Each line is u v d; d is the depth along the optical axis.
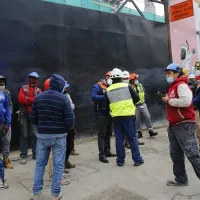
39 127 3.52
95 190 3.93
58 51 6.57
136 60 8.19
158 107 8.77
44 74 6.33
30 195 3.84
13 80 5.89
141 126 7.94
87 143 6.89
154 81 8.66
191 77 6.52
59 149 3.52
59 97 3.49
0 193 3.96
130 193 3.78
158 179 4.27
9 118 4.81
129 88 5.04
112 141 7.10
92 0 7.62
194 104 5.39
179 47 9.23
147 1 9.20
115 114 4.97
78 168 4.96
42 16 6.33
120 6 7.97
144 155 5.65
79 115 6.93
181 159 3.85
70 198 3.68
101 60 7.37
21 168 5.07
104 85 5.57
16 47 5.94
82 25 7.01
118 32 7.75
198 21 9.52
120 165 5.01
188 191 3.75
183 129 3.56
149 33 8.55
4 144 5.05
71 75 6.79
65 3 7.00
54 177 3.52
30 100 5.38
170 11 9.19
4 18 5.79
